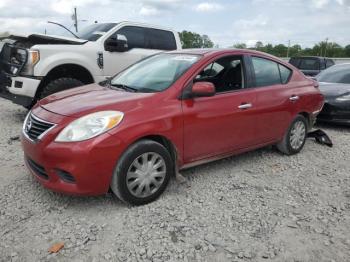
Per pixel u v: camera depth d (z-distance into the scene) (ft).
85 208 11.83
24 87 20.90
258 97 15.52
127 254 9.62
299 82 18.21
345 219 11.96
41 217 11.22
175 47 28.07
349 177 15.72
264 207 12.51
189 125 12.85
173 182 14.10
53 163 10.87
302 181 15.01
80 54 22.71
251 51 16.11
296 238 10.73
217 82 14.32
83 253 9.61
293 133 17.95
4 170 14.74
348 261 9.78
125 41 24.32
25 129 12.34
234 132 14.65
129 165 11.43
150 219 11.31
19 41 23.29
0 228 10.55
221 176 15.08
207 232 10.78
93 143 10.69
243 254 9.86
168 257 9.59
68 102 12.32
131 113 11.53
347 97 24.70
